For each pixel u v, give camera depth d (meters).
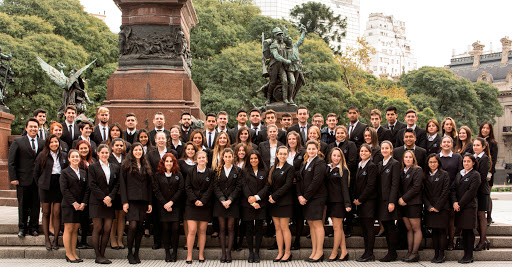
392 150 8.20
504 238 8.77
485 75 80.75
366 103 39.81
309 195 7.90
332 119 9.35
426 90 57.38
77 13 34.69
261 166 8.08
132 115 9.25
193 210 7.90
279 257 7.99
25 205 8.45
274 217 8.03
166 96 12.08
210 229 8.90
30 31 30.86
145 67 12.24
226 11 41.81
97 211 7.73
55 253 8.12
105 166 7.89
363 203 8.09
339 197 8.02
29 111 29.50
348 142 8.77
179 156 8.82
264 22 39.31
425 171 8.18
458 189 8.09
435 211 7.95
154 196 8.18
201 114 12.75
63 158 8.25
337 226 8.07
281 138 9.30
